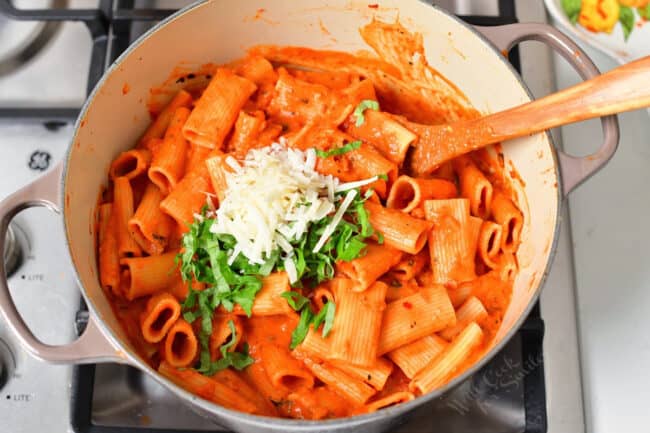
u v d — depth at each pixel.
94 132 0.52
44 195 0.47
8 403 0.50
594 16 0.60
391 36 0.56
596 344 0.54
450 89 0.57
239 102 0.55
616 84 0.46
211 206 0.53
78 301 0.51
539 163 0.51
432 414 0.50
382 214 0.52
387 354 0.51
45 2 0.60
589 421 0.52
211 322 0.50
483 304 0.53
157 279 0.51
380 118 0.55
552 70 0.60
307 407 0.49
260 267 0.50
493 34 0.52
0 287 0.45
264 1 0.54
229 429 0.49
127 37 0.57
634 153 0.58
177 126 0.55
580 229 0.56
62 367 0.51
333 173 0.53
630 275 0.55
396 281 0.53
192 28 0.54
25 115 0.55
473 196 0.54
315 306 0.51
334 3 0.55
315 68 0.59
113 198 0.54
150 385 0.50
